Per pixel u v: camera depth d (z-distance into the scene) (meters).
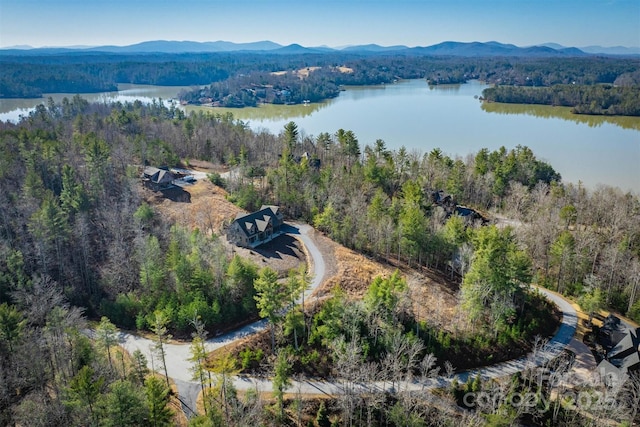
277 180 120.00
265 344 67.56
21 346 58.16
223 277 76.19
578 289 86.19
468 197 143.38
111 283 80.19
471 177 144.38
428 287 83.88
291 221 110.62
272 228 100.81
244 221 96.25
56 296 70.88
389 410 57.12
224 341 68.06
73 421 48.69
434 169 145.62
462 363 66.31
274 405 56.97
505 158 158.00
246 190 115.94
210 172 142.50
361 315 67.94
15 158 118.69
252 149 157.88
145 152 141.75
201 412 55.16
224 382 54.03
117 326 74.56
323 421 56.03
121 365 61.38
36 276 79.62
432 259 96.62
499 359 67.56
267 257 91.19
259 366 64.19
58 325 60.22
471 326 71.81
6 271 81.31
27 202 97.38
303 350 66.12
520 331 72.00
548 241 98.88
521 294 76.56
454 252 91.31
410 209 94.69
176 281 75.06
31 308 71.06
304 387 61.00
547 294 87.50
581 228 115.06
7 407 54.81
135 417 45.69
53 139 141.00
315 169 140.62
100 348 60.19
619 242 98.44
